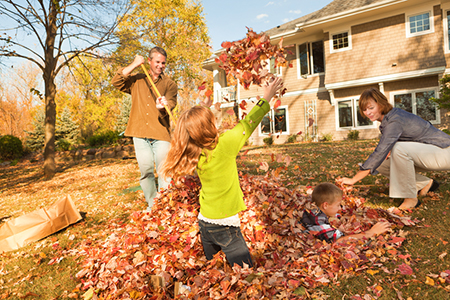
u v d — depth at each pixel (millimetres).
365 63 13023
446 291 1630
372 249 2131
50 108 11484
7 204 6738
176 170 1915
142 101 3289
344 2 13883
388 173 3117
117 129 23328
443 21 11797
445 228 2295
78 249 3047
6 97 31125
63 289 2334
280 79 2141
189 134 1791
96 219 4082
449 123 11711
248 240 2369
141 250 2248
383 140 2678
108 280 2123
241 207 1886
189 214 2518
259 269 1891
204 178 1850
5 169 15109
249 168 5625
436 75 11961
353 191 3510
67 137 23156
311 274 1895
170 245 2254
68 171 11922
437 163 2604
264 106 2029
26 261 2920
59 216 3645
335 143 10609
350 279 1858
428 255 1984
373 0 12438
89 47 11750
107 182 7613
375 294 1688
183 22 18062
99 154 16016
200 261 2059
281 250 2229
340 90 14195
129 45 12180
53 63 11508
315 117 14891
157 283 1918
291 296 1726
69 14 10797
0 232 3256
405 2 11609
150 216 2611
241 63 2215
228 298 1679
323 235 2305
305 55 15070
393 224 2439
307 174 4738
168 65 17828
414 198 2723
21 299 2250
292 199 2736
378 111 2816
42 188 8523
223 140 1801
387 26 12477
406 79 12594
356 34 13164
